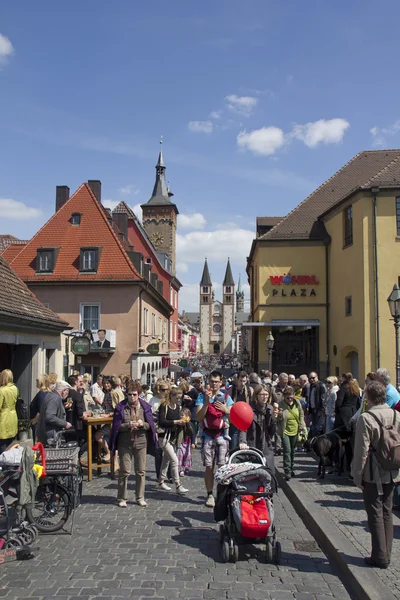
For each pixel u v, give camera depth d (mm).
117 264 30844
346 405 11000
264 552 6695
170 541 7059
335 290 28672
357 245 25453
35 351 15367
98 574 5855
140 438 9008
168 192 73812
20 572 5898
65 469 7332
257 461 7285
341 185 32656
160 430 10094
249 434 8797
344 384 11188
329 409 12758
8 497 6719
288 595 5379
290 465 10766
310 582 5727
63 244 31922
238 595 5355
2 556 6176
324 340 29766
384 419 5762
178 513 8508
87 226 32344
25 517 6934
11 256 33344
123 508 8812
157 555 6500
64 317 30547
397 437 5695
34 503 7242
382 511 5816
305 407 15141
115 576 5805
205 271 191875
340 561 6121
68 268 31094
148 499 9492
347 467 11031
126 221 39375
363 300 24688
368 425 5734
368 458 5766
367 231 24844
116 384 12672
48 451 7535
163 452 10109
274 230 30734
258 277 30516
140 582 5648
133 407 8938
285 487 10492
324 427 13812
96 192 37281
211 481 8961
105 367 30188
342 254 27547
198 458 14617
